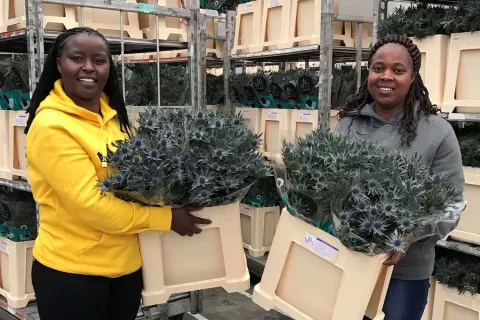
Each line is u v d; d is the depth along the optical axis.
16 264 2.62
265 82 3.38
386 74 1.59
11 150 2.61
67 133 1.44
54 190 1.52
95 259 1.54
